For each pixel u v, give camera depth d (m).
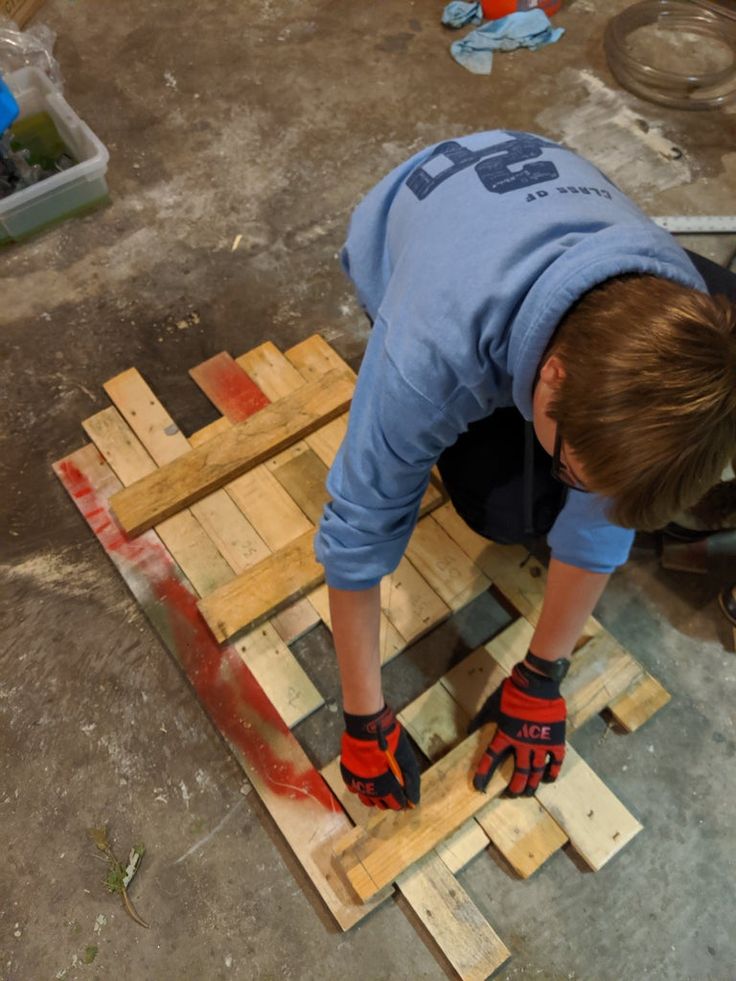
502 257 0.71
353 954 1.25
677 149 2.24
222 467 1.60
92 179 2.05
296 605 1.50
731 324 0.61
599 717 1.43
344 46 2.48
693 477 0.60
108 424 1.72
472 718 1.39
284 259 2.04
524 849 1.29
